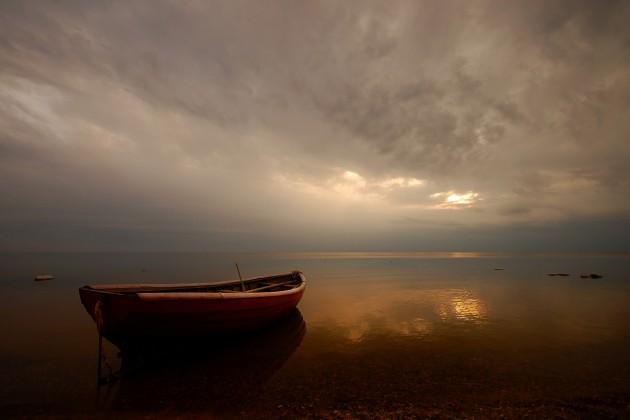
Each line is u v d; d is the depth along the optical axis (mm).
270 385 7395
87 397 6824
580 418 5867
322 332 12078
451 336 11570
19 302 18891
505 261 83625
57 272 42125
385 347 10273
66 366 8734
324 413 6102
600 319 14477
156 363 8773
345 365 8711
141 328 7844
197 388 7250
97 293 7770
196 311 8406
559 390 7121
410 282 30688
